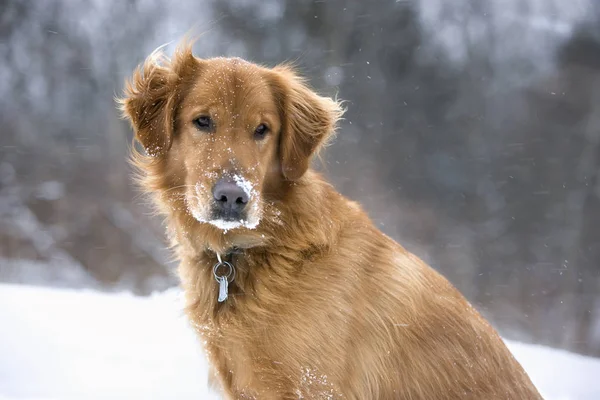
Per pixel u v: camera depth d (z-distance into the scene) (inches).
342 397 165.2
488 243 816.3
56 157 831.7
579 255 837.2
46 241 695.1
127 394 246.1
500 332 716.7
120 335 318.7
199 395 247.8
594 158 903.7
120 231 706.2
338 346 164.9
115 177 786.8
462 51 959.0
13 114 898.7
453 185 862.5
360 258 175.5
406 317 174.7
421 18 936.9
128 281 641.6
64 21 935.7
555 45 977.5
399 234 794.8
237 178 166.4
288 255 171.0
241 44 862.5
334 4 886.4
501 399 179.6
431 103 916.6
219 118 175.5
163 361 284.0
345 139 833.5
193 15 892.0
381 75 898.1
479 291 774.5
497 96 939.3
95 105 901.8
